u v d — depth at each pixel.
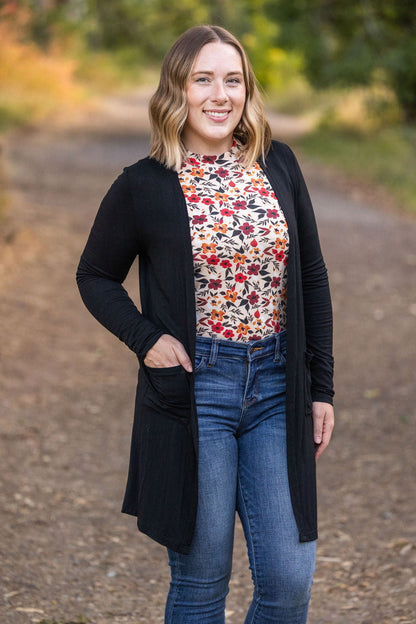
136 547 4.86
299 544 2.87
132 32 62.16
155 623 4.02
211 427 2.89
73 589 4.30
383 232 13.80
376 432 6.48
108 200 2.98
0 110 24.64
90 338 8.57
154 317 2.97
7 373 7.37
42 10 35.00
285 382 2.98
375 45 24.27
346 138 25.41
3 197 12.41
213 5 50.41
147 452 2.95
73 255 11.05
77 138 22.98
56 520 5.05
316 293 3.13
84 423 6.60
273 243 2.91
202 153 3.04
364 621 3.98
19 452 5.95
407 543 4.74
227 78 2.97
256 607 2.94
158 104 2.98
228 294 2.91
